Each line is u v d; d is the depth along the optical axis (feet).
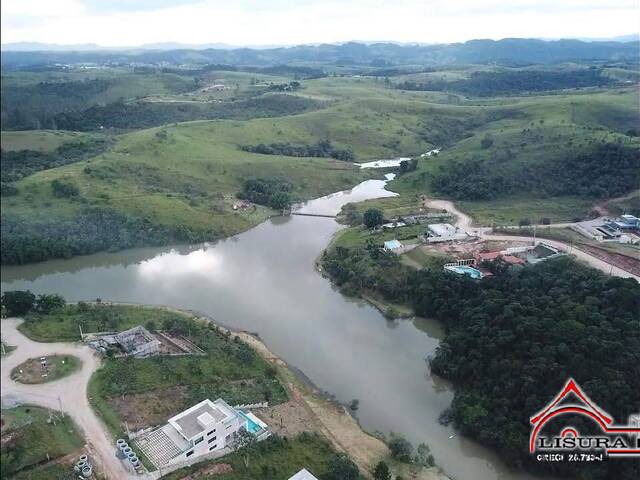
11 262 514.27
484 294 388.98
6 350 346.95
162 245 559.79
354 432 294.87
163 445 258.57
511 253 457.68
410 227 558.97
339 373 350.02
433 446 289.33
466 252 467.52
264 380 331.36
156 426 275.39
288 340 387.96
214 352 352.28
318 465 262.47
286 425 291.58
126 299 453.58
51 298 405.18
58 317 393.09
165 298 453.58
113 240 543.39
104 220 558.56
